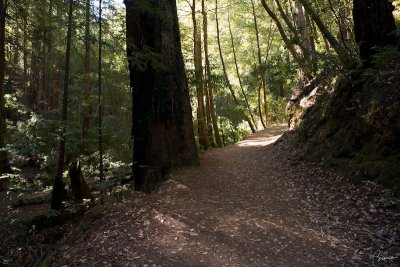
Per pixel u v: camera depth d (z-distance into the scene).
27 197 14.62
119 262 5.50
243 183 10.42
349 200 7.66
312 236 6.24
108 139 13.89
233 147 18.72
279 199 8.65
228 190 9.72
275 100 34.84
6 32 16.25
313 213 7.41
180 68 12.42
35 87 22.83
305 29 16.69
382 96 8.76
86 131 12.38
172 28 12.18
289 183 9.93
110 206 8.04
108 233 6.54
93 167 13.70
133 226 6.79
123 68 14.34
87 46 12.27
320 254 5.54
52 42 16.33
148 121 11.81
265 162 13.34
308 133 12.56
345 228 6.41
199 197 9.02
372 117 8.82
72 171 10.71
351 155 9.31
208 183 10.35
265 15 26.33
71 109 15.88
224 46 30.50
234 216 7.49
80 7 9.29
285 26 26.98
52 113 17.55
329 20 15.59
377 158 8.30
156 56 10.57
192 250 5.89
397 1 14.11
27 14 14.17
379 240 5.73
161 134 11.62
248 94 32.44
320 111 12.58
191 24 23.19
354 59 10.82
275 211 7.75
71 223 9.59
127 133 14.30
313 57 12.50
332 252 5.56
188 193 9.35
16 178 11.23
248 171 12.02
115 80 14.18
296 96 16.83
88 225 7.47
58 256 6.27
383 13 9.85
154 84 11.77
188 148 12.06
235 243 6.15
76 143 10.30
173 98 11.95
